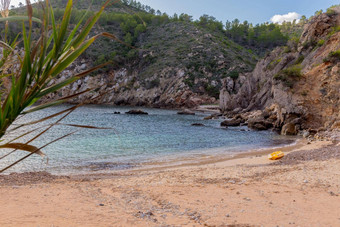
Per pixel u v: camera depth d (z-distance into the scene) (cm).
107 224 703
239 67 12312
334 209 866
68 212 802
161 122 5400
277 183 1238
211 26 18575
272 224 737
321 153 2017
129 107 10500
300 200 968
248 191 1105
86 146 2692
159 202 970
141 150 2548
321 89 4084
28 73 187
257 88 7669
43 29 184
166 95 11231
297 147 2698
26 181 1337
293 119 4047
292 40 7625
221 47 14325
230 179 1366
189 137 3450
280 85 4425
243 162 1958
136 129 4212
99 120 5616
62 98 196
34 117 5544
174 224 728
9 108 180
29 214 760
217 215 812
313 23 6788
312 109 4028
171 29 16962
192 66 12369
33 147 194
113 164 1962
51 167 1841
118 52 14388
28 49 180
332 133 3362
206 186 1205
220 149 2650
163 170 1756
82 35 192
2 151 2384
